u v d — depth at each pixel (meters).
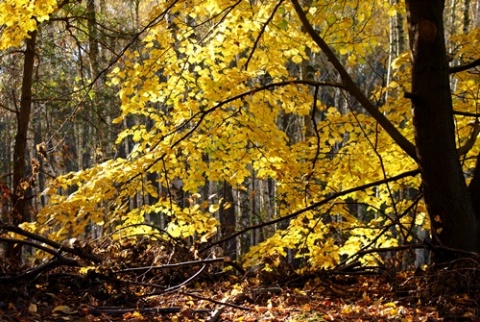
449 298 4.71
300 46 6.82
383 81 7.35
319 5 6.99
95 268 4.95
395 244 7.60
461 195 5.75
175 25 7.00
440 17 5.57
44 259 5.93
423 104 5.66
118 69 6.54
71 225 5.88
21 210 7.88
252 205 18.78
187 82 6.77
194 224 6.54
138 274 5.65
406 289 5.29
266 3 6.83
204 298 4.75
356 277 6.02
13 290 4.46
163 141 6.61
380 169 7.65
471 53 7.20
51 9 6.06
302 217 7.12
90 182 5.87
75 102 11.02
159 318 4.27
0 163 20.30
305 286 5.56
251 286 5.56
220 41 6.65
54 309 4.19
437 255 5.82
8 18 5.93
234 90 6.32
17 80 12.09
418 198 6.79
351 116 6.92
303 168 6.89
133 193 6.48
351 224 7.45
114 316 4.34
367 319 4.35
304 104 6.56
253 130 6.39
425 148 5.73
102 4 16.86
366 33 7.16
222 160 7.13
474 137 6.66
